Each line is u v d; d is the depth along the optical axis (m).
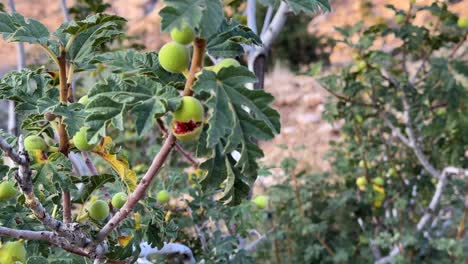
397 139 1.80
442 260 1.65
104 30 0.55
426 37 1.57
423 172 1.80
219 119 0.40
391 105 1.69
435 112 1.68
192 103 0.42
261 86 1.12
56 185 0.59
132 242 0.62
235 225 1.24
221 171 0.48
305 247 1.83
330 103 1.71
